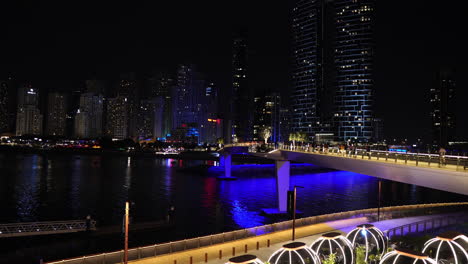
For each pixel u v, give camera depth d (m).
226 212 103.25
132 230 80.06
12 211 105.50
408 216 61.47
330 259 29.45
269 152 107.56
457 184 35.06
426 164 43.28
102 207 111.56
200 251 42.44
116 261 38.31
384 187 160.75
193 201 122.06
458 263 26.95
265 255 40.84
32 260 62.00
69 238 73.88
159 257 40.19
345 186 162.88
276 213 98.88
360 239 35.19
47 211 105.81
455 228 49.78
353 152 65.12
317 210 106.50
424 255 24.36
